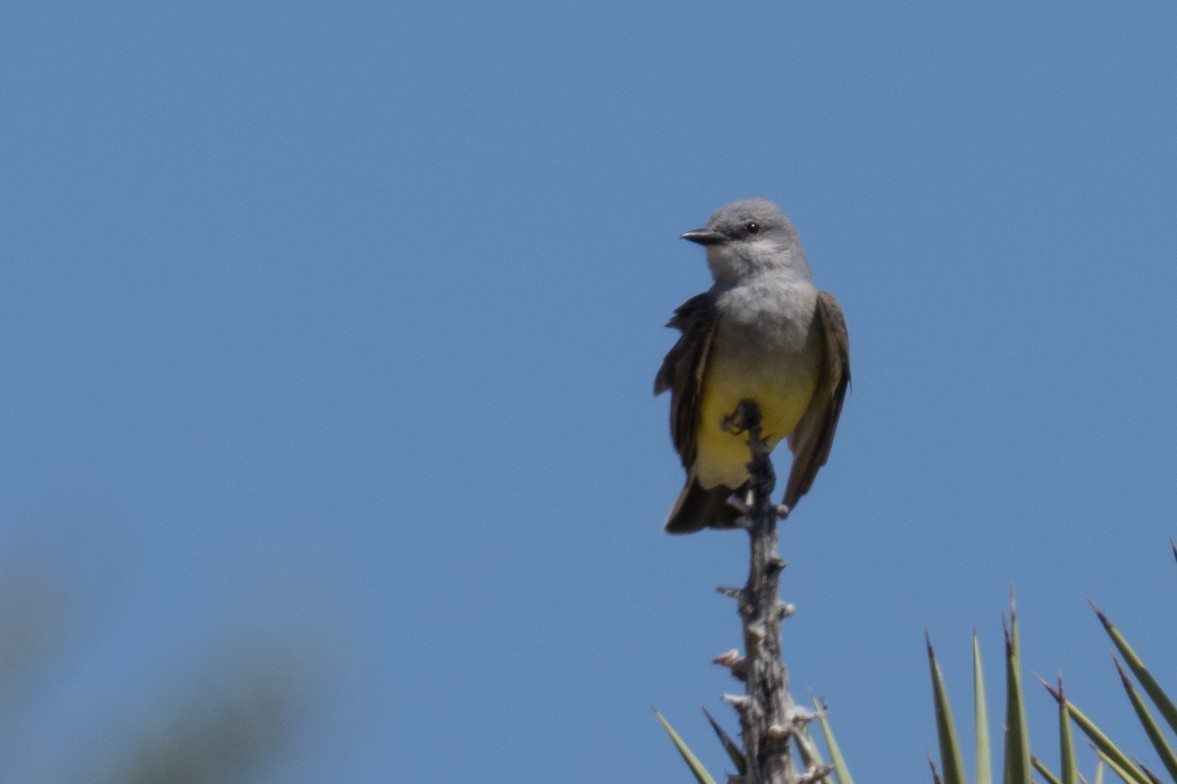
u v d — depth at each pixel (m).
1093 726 5.21
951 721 4.82
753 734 5.49
